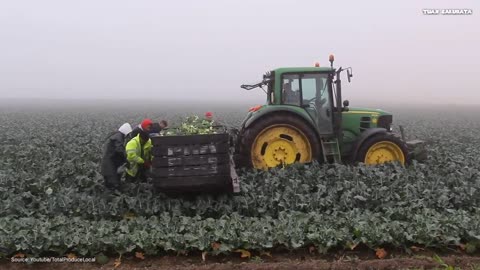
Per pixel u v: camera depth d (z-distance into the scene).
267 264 6.41
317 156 10.69
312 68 11.26
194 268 6.36
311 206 8.41
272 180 9.52
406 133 23.30
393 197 8.81
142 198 8.62
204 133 8.80
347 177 9.93
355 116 11.84
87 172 10.77
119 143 9.25
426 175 10.63
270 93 11.58
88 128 22.92
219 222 7.24
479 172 10.84
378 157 11.23
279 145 10.67
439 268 6.30
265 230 7.03
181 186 8.26
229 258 6.83
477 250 7.03
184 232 7.22
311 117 11.27
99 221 7.78
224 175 8.28
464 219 7.39
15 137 18.19
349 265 6.41
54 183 9.87
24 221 7.28
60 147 15.21
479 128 28.75
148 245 6.77
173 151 8.21
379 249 6.93
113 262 6.71
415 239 7.05
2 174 10.20
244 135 10.70
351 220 7.33
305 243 6.99
